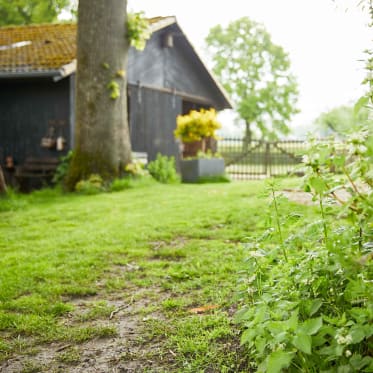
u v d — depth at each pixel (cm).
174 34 1838
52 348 312
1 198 1042
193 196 1011
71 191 1191
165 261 510
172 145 1898
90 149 1202
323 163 233
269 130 4428
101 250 551
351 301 230
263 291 279
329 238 249
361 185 230
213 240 593
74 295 414
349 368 196
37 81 1503
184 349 293
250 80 4481
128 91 1664
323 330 206
